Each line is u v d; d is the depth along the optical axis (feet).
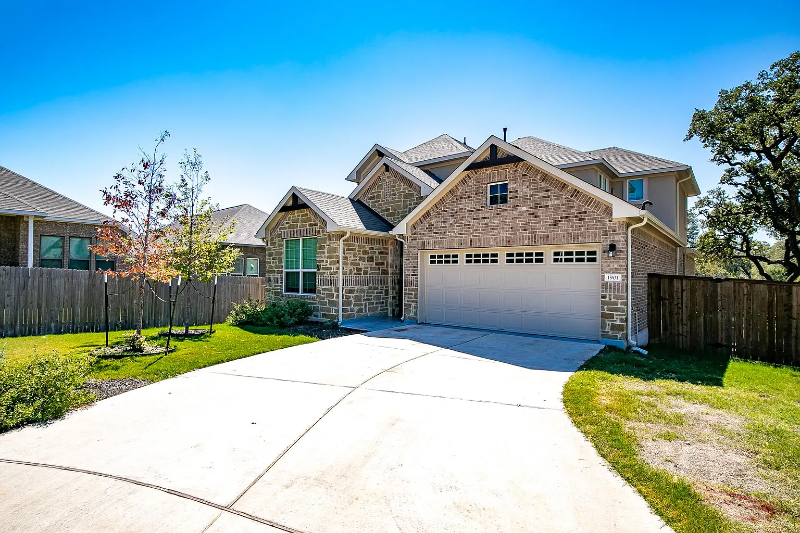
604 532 10.50
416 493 12.25
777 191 61.82
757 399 21.81
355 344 34.22
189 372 25.71
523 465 13.98
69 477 13.02
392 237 53.93
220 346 33.27
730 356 35.45
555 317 37.68
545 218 37.37
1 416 16.70
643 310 37.68
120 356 29.45
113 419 17.93
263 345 33.65
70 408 19.13
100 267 61.98
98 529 10.44
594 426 17.15
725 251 70.08
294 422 17.61
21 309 38.86
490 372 25.59
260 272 80.59
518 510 11.43
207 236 42.06
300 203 51.60
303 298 51.60
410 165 61.82
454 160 62.44
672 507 11.55
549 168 36.65
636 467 13.69
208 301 50.31
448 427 17.11
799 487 12.69
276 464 13.97
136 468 13.62
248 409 19.16
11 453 14.66
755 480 13.10
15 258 55.62
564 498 12.04
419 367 26.71
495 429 16.96
